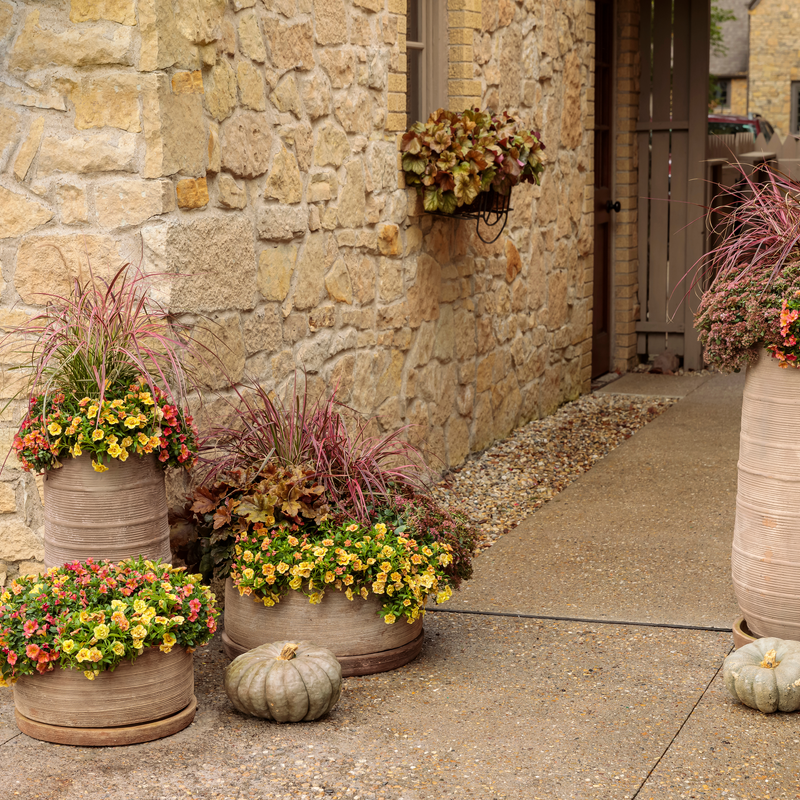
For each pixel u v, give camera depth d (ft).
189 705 10.27
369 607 11.23
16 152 11.96
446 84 18.74
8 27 11.83
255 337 13.43
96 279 11.87
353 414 15.99
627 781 8.93
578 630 12.41
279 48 13.76
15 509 12.61
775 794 8.71
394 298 17.08
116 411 10.44
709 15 27.78
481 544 15.67
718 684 10.85
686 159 28.71
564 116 23.66
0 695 11.05
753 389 10.99
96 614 9.49
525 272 22.27
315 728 10.03
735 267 11.46
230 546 11.58
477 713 10.29
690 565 14.46
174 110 11.65
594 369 28.30
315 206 14.78
